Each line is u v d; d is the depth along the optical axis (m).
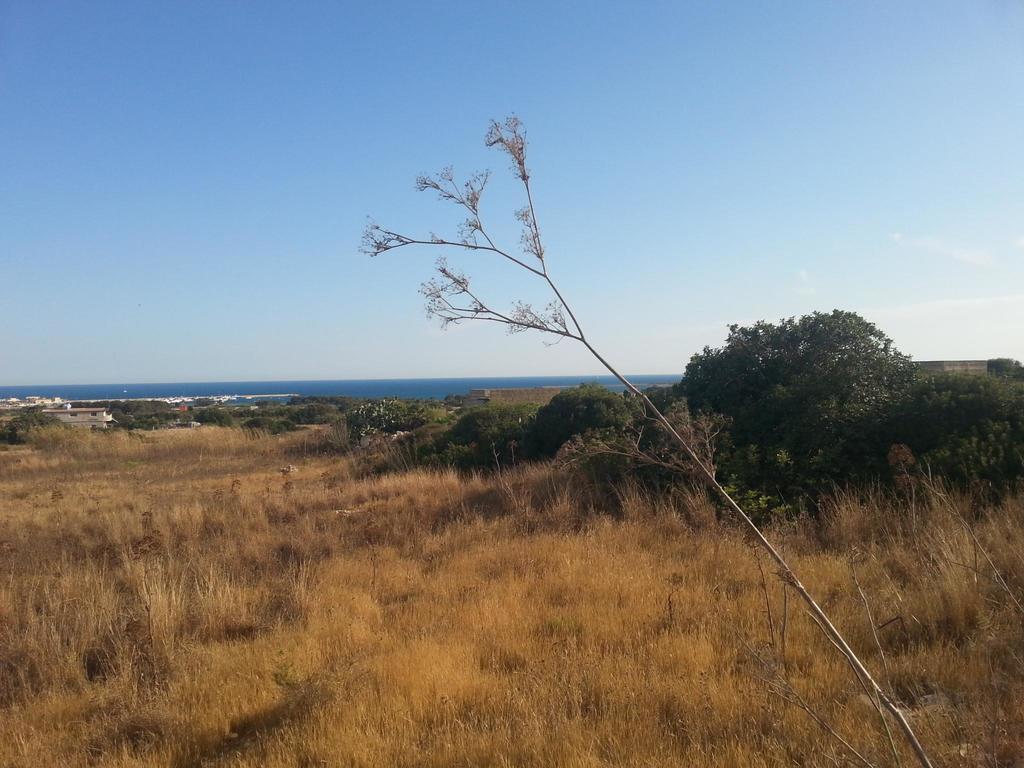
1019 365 18.27
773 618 5.43
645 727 3.97
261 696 4.84
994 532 6.05
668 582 6.63
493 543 8.81
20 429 31.00
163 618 6.29
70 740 4.59
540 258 3.00
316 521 11.05
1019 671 3.91
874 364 10.60
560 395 14.64
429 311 3.03
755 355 11.30
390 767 3.82
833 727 3.69
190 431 28.23
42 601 7.25
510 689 4.60
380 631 5.95
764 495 9.12
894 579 6.13
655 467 10.12
